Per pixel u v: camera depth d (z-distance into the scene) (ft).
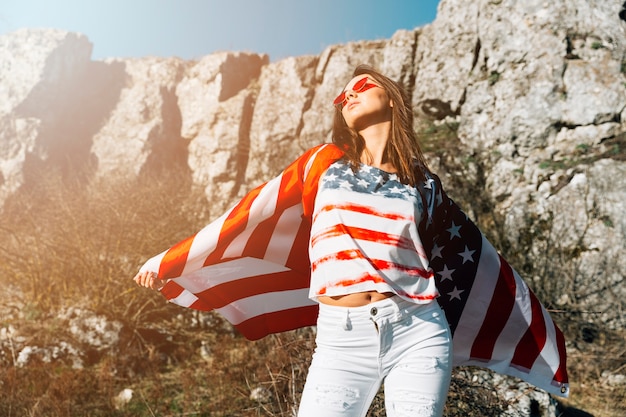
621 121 27.61
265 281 9.94
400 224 7.38
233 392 17.29
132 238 24.29
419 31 35.88
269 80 38.63
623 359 19.31
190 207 29.96
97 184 30.09
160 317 23.41
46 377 18.62
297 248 9.44
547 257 24.11
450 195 28.09
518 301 9.76
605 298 22.99
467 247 9.43
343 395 7.02
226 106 38.70
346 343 7.09
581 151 27.55
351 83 8.16
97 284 22.66
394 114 8.04
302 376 13.83
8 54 41.73
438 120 33.60
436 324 7.30
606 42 28.84
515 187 27.68
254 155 36.37
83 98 41.86
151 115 40.34
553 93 28.63
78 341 20.48
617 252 23.94
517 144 28.78
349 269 7.15
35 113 39.83
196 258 9.00
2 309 23.22
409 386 6.97
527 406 13.58
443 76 32.99
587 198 25.40
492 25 31.37
